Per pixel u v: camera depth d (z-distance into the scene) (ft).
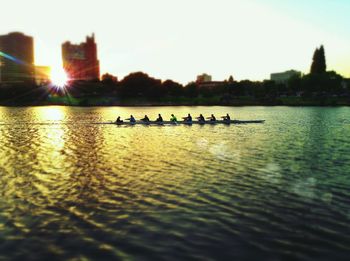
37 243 46.55
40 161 99.86
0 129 192.13
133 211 58.59
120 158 104.78
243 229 51.42
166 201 63.67
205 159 103.71
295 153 115.96
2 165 94.22
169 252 44.16
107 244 46.37
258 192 69.72
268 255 43.55
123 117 304.30
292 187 73.56
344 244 46.73
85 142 139.85
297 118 295.89
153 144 134.51
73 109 469.57
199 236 48.96
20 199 64.59
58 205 61.46
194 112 397.19
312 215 57.21
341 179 80.74
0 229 50.90
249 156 109.50
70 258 42.55
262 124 228.63
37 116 315.99
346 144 138.31
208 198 65.62
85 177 81.00
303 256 43.39
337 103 601.62
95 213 57.57
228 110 447.83
